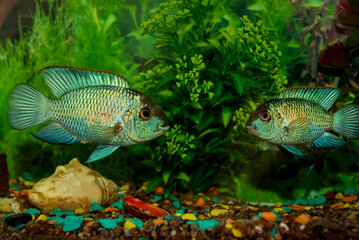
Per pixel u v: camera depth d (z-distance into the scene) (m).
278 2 0.54
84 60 0.57
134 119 0.34
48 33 0.62
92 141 0.35
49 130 0.35
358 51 0.50
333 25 0.54
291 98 0.35
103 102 0.34
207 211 0.41
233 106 0.45
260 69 0.44
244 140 0.48
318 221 0.31
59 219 0.35
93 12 0.59
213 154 0.49
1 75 0.60
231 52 0.43
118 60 0.58
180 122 0.47
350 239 0.30
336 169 0.51
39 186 0.40
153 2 0.54
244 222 0.33
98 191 0.42
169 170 0.47
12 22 0.68
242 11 0.53
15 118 0.35
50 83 0.35
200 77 0.46
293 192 0.52
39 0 0.66
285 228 0.31
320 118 0.35
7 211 0.42
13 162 0.59
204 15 0.47
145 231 0.33
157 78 0.50
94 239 0.33
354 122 0.35
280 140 0.35
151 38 0.54
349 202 0.44
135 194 0.49
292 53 0.56
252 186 0.52
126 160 0.57
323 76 0.55
